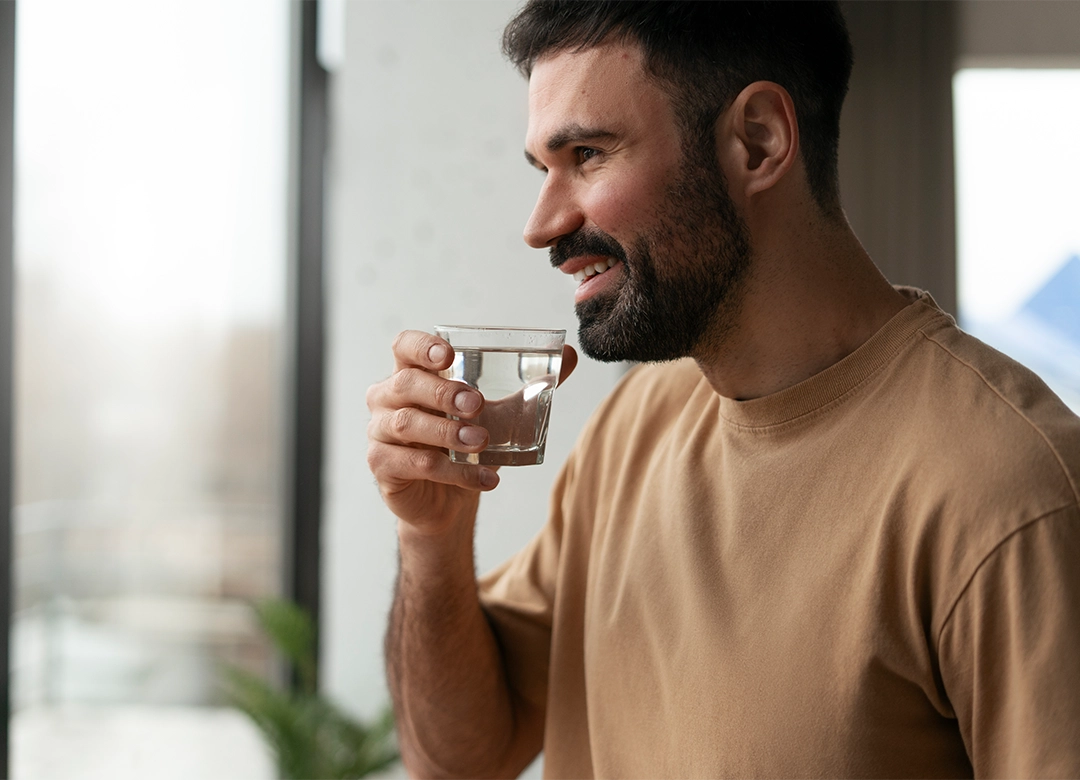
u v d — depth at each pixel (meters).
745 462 0.89
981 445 0.74
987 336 3.36
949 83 3.25
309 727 2.61
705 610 0.86
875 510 0.78
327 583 2.91
